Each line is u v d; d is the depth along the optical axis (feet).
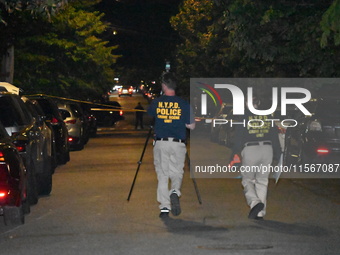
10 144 35.42
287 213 38.93
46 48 113.60
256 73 95.91
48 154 48.42
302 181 53.52
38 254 28.91
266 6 62.34
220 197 45.16
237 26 65.82
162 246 30.25
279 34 68.59
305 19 63.16
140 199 44.42
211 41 139.85
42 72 116.98
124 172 61.26
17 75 111.75
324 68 68.03
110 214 38.83
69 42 118.83
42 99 67.62
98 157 77.97
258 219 36.81
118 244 30.76
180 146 37.60
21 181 34.37
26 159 39.75
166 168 37.76
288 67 87.51
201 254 28.63
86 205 42.34
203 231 33.68
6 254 29.01
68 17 123.24
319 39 58.29
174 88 38.11
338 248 29.78
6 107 41.16
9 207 34.37
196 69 160.56
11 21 84.38
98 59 151.74
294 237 32.12
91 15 156.04
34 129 44.06
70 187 51.19
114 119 178.09
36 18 87.71
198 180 54.34
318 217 37.63
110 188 50.19
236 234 32.89
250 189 36.65
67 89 129.80
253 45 66.95
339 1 45.44
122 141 109.70
